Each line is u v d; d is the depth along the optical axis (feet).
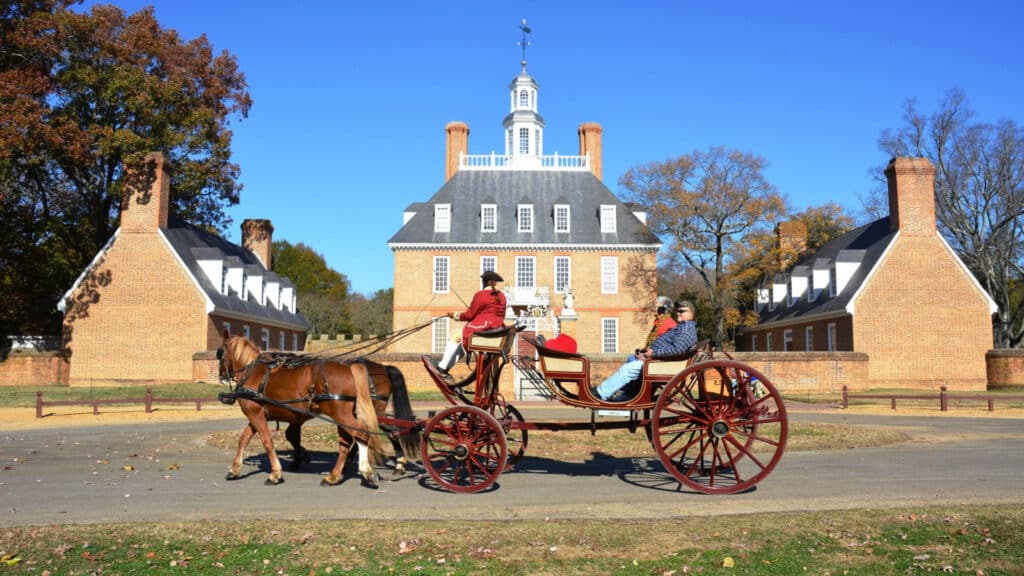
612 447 47.52
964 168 150.10
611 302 149.59
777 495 31.63
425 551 22.84
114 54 124.26
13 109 105.29
